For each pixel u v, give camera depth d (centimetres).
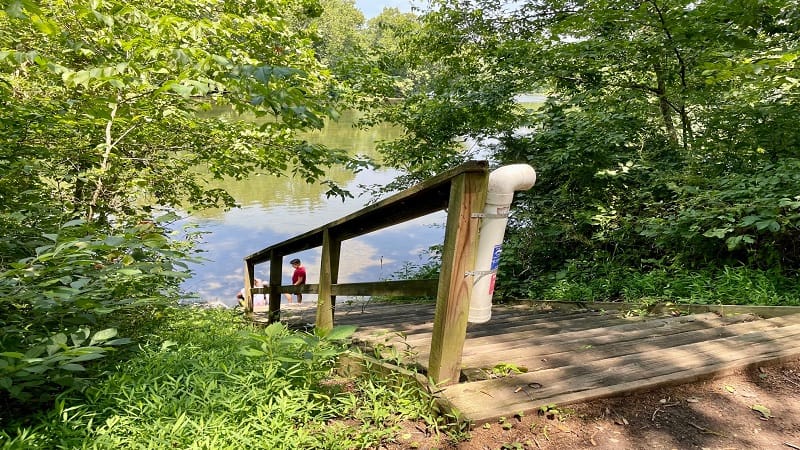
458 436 169
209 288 1063
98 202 569
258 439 167
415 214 239
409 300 751
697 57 548
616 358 224
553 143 650
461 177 190
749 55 491
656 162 582
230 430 169
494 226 196
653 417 182
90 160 534
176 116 527
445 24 782
